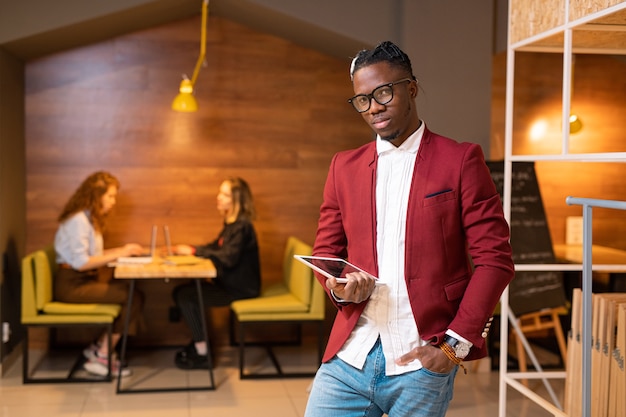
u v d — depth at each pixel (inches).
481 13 192.1
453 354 71.5
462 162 74.4
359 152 81.0
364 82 73.2
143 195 214.7
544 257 187.6
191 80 205.8
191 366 197.8
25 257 195.8
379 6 192.5
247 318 188.2
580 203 92.1
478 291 71.9
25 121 208.4
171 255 200.7
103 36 206.2
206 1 198.7
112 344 191.6
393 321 75.4
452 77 192.1
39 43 193.8
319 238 85.0
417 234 74.6
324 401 79.3
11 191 195.9
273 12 191.6
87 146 211.6
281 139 220.5
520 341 185.3
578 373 118.9
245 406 169.3
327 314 227.5
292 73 220.1
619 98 220.2
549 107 218.4
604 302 108.1
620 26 110.2
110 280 198.5
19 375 190.9
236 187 201.0
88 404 169.6
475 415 164.4
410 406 74.9
